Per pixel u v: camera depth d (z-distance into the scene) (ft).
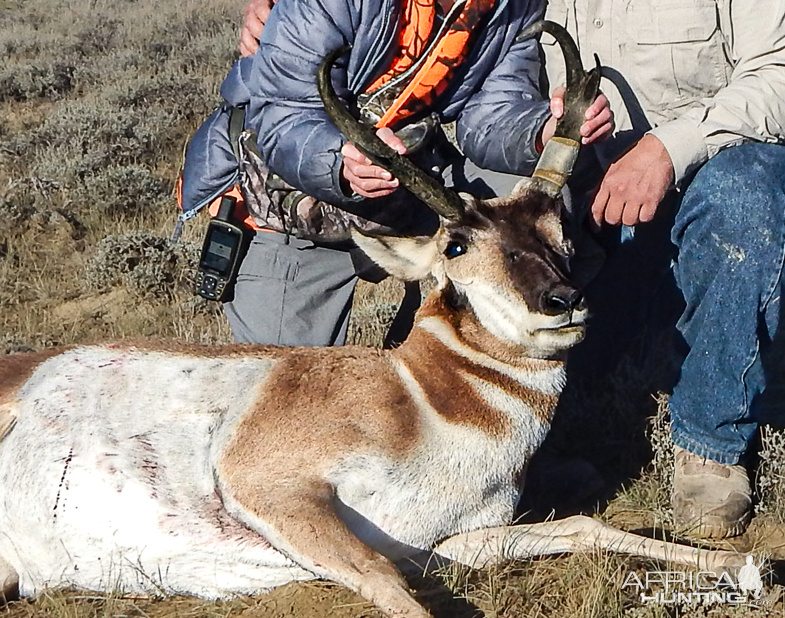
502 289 6.38
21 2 33.68
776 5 7.19
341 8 6.99
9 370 6.83
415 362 6.55
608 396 7.98
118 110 17.98
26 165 15.12
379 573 6.00
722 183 7.09
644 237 8.07
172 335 9.62
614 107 7.86
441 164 7.72
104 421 6.56
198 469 6.46
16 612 6.44
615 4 7.70
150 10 31.27
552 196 6.56
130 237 11.10
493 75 7.61
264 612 6.30
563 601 6.23
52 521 6.51
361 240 6.78
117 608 6.37
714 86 7.63
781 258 7.01
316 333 7.80
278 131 7.09
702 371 7.09
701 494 7.02
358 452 6.35
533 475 7.50
